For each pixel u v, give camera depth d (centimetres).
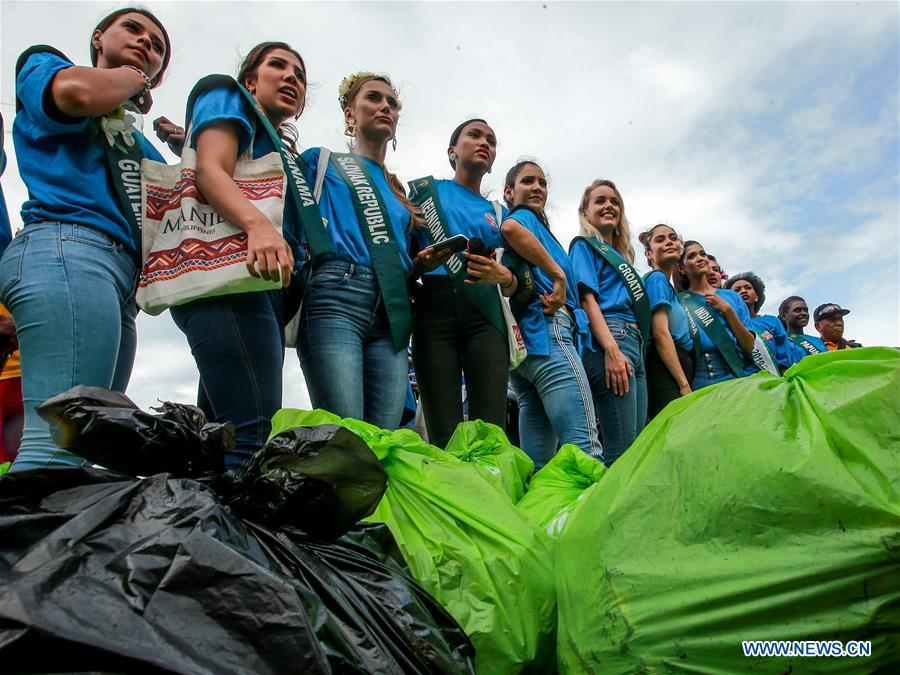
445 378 253
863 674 103
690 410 137
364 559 130
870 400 115
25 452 147
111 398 130
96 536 98
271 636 93
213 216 187
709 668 113
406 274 249
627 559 127
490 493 165
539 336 282
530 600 146
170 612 91
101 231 171
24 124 179
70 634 83
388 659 107
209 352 184
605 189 380
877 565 103
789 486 112
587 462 205
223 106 202
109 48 203
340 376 217
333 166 249
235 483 132
